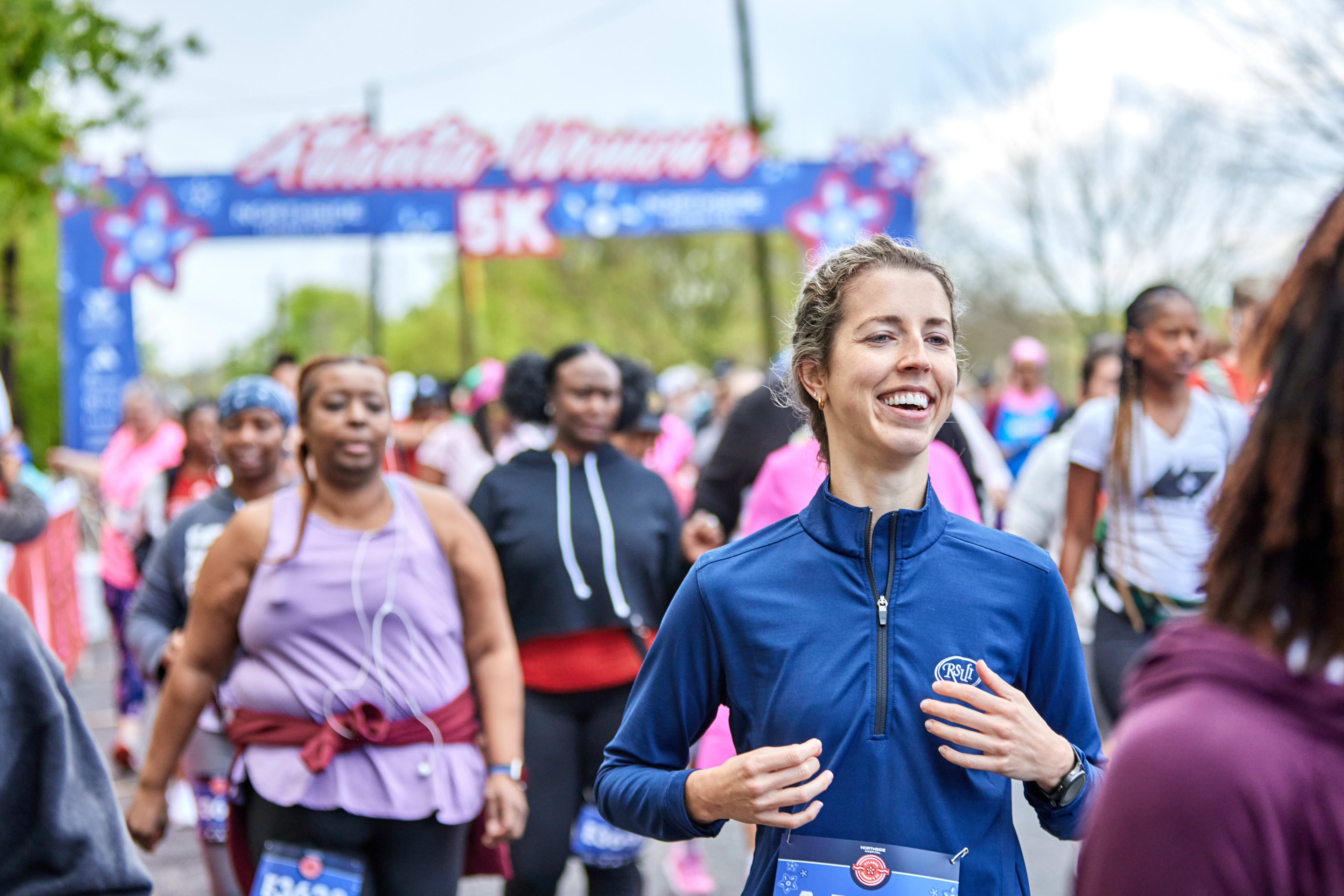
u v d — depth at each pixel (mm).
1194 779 1007
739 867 5184
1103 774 1792
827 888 1752
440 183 17156
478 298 40812
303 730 2922
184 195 16750
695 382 16078
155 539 5828
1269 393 1070
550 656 3785
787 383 2100
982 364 28391
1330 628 1016
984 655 1806
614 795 1957
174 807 5797
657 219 17453
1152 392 3814
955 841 1762
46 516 4906
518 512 3914
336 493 3049
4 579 6336
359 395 3027
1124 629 3805
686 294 40906
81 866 1752
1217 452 3766
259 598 2969
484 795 3102
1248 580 1054
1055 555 4410
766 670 1837
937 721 1762
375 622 2957
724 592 1887
